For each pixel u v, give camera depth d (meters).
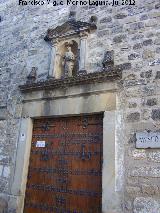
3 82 5.67
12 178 4.75
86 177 4.12
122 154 3.74
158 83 3.79
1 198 4.73
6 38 6.09
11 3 6.37
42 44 5.40
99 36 4.64
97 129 4.25
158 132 3.57
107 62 4.26
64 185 4.29
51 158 4.59
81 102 4.40
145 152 3.59
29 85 5.01
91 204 3.93
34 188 4.58
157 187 3.37
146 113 3.75
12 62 5.72
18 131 5.02
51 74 4.89
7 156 4.98
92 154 4.17
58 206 4.23
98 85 4.27
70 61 4.80
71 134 4.51
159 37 4.03
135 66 4.06
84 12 5.06
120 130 3.87
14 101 5.31
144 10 4.34
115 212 3.54
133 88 3.96
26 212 4.50
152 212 3.31
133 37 4.27
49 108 4.76
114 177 3.69
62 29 5.02
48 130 4.80
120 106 3.98
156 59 3.93
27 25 5.83
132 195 3.50
